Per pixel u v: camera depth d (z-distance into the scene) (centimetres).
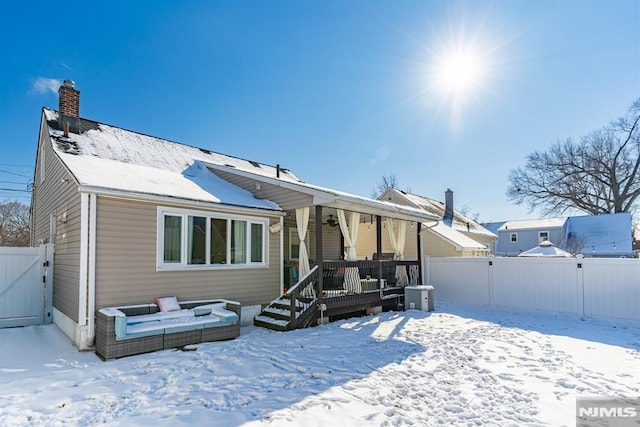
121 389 425
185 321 632
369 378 467
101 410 370
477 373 494
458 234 1773
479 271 1148
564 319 908
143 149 1072
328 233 1363
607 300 905
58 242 805
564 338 702
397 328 791
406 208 1048
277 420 346
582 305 943
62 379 457
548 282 1005
